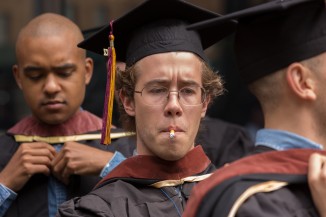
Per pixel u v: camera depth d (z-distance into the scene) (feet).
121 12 40.04
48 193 23.21
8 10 41.09
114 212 18.26
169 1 19.13
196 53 19.19
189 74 18.69
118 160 23.17
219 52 42.11
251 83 16.10
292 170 14.96
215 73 19.97
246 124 41.88
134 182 19.27
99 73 33.83
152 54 18.86
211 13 19.66
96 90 33.88
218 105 42.11
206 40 21.27
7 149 24.17
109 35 20.12
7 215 22.98
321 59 15.25
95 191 19.22
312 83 15.24
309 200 14.76
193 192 15.35
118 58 21.11
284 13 15.53
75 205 18.80
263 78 15.78
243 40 16.24
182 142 18.52
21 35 23.59
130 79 19.27
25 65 23.25
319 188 14.51
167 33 19.13
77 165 22.90
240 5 42.09
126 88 19.52
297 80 15.30
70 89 23.41
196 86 18.83
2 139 24.54
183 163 19.44
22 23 41.04
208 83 19.36
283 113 15.53
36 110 23.59
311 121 15.30
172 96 18.45
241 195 14.35
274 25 15.67
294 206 14.53
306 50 15.30
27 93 23.52
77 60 23.53
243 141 31.17
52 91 23.11
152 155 19.36
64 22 23.84
